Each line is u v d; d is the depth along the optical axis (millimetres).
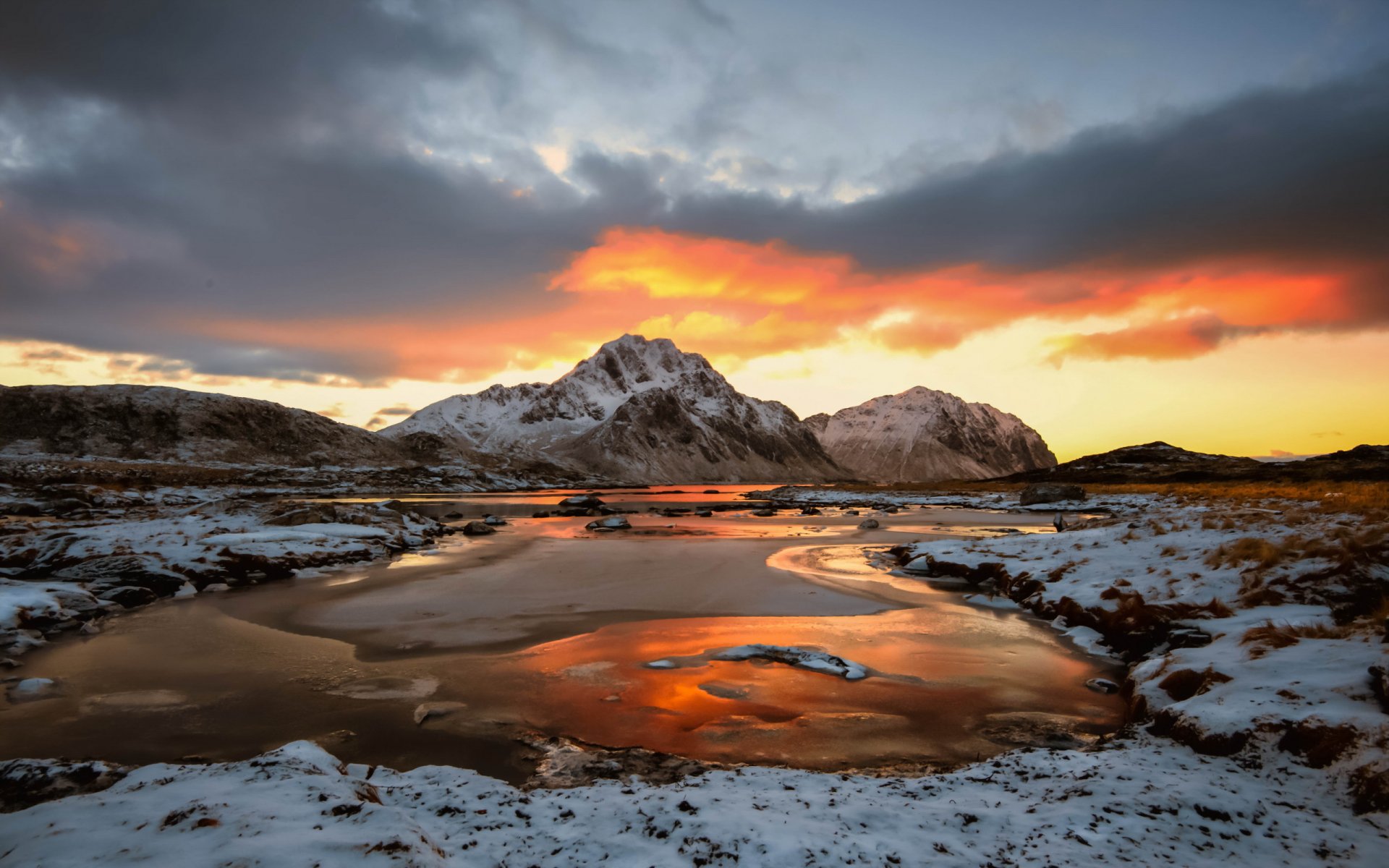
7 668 12203
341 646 13656
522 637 14375
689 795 6312
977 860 4945
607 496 119688
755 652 12836
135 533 24828
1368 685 7387
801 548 31266
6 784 6363
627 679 11398
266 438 170500
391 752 8422
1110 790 6176
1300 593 12250
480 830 5559
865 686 11031
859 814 5816
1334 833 5250
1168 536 19391
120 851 4340
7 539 23656
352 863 4246
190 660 12633
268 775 5816
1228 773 6602
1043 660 12594
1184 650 10609
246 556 22172
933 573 22734
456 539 36594
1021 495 62156
